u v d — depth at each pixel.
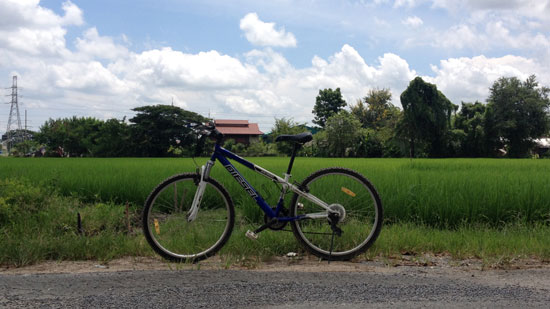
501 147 55.06
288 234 4.66
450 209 6.13
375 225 4.15
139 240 4.63
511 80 54.34
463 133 52.50
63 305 2.75
